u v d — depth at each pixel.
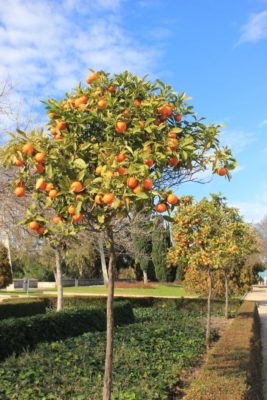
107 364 3.97
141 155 3.34
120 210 3.49
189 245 9.95
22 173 3.91
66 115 3.82
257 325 12.43
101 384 5.82
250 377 5.11
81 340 8.98
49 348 8.16
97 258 41.56
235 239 11.47
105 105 3.83
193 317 15.41
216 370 5.05
